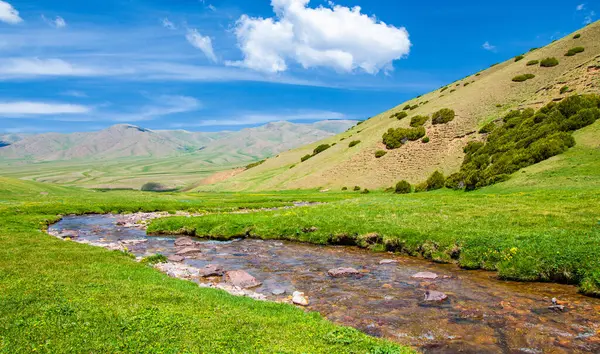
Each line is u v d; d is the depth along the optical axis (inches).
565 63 3887.8
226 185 5915.4
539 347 446.6
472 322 528.4
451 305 601.9
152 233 1480.1
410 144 4025.6
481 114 3762.3
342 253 1055.6
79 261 788.6
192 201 2743.6
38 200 2576.3
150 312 474.3
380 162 4010.8
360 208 1536.7
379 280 767.7
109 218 1979.6
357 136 5615.2
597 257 678.5
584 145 2182.6
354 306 609.9
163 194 3661.4
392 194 2997.0
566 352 432.5
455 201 1572.3
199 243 1263.5
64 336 392.8
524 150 2443.4
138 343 384.5
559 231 868.6
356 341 424.5
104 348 370.3
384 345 416.5
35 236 1128.8
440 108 4404.5
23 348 361.1
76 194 3309.5
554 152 2240.4
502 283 717.3
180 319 457.1
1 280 591.5
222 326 446.9
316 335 442.9
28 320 428.5
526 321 526.0
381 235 1092.5
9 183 3383.4
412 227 1081.4
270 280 793.6
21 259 767.1
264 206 2539.4
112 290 569.3
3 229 1273.4
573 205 1161.4
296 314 530.3
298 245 1194.6
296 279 796.6
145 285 617.9
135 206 2346.2
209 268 853.8
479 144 3189.0
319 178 4352.9
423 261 924.0
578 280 672.4
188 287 647.8
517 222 1011.3
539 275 716.0
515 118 3097.9
